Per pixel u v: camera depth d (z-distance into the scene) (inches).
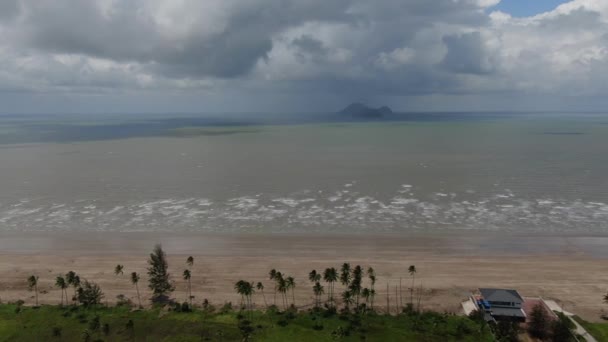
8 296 2849.4
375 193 5329.7
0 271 3235.7
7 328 2445.9
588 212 4441.4
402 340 2325.3
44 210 4744.1
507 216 4360.2
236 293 2869.1
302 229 4087.1
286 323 2495.1
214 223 4286.4
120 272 3144.7
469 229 4015.8
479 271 3144.7
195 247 3688.5
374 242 3735.2
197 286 2979.8
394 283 2977.4
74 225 4256.9
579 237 3791.8
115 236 3961.6
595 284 2935.5
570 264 3253.0
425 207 4707.2
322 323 2493.8
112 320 2529.5
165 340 2340.1
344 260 3373.5
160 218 4451.3
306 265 3299.7
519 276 3058.6
